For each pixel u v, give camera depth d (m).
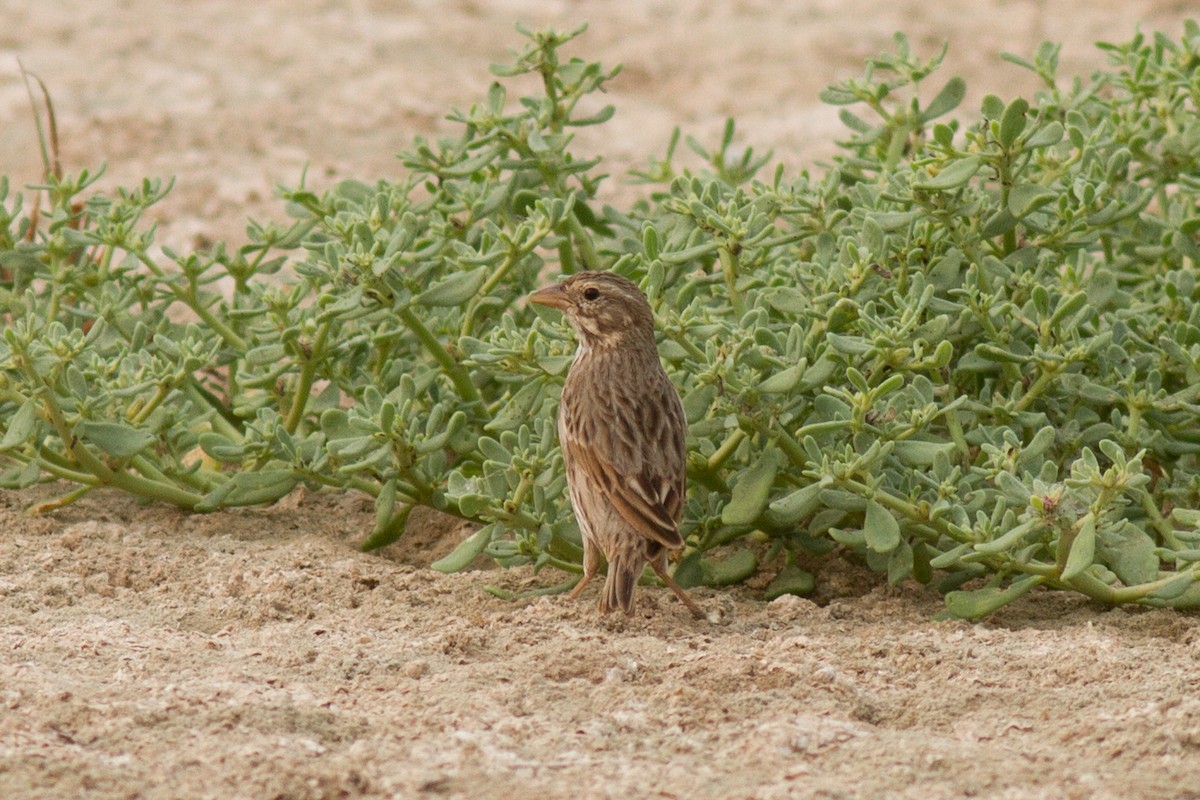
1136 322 12.96
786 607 11.45
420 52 26.36
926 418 11.16
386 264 11.55
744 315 11.95
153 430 12.73
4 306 13.91
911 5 28.52
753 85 24.86
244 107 23.25
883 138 14.41
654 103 24.33
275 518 13.36
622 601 10.84
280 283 17.92
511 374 12.39
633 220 14.47
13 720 8.52
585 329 11.59
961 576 11.78
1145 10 27.48
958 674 9.83
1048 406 12.32
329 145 22.03
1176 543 11.72
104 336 13.63
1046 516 10.38
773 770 8.30
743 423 11.29
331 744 8.57
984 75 24.83
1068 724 8.92
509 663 9.88
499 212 14.03
